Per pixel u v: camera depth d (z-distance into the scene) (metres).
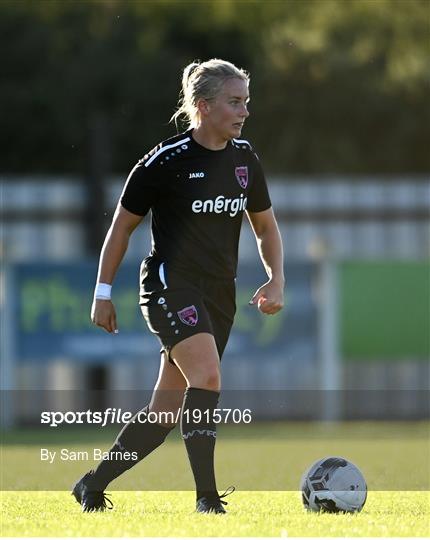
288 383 61.38
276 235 21.78
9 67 87.00
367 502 22.64
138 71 86.62
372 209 64.69
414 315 56.25
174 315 20.08
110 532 17.50
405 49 98.56
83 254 62.59
